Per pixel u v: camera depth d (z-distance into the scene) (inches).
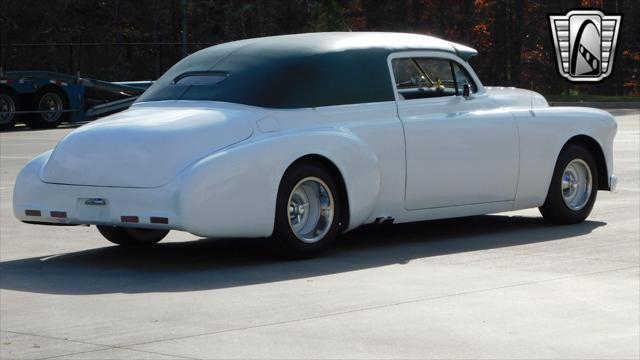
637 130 1089.4
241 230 364.5
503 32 2197.3
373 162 396.5
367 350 259.8
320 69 396.5
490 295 320.8
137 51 2169.0
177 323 289.6
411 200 414.0
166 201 354.6
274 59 397.1
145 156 361.4
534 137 447.8
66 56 2043.6
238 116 374.6
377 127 401.4
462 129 424.5
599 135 470.9
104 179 366.6
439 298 317.1
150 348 263.6
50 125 1280.8
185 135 363.6
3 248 423.2
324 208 387.9
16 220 505.7
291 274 358.3
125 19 2113.7
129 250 416.8
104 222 368.2
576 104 1688.0
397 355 255.1
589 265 369.1
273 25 2003.0
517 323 286.2
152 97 405.4
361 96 402.9
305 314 298.0
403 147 407.8
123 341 271.0
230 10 2050.9
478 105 434.9
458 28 2384.4
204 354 257.4
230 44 420.8
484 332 276.7
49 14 1998.0
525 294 322.0
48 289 339.0
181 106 391.9
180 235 454.3
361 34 423.2
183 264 382.3
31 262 390.3
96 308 310.0
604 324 285.3
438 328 281.1
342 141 387.2
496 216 501.0
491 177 435.5
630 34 2282.2
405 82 416.8
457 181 425.4
